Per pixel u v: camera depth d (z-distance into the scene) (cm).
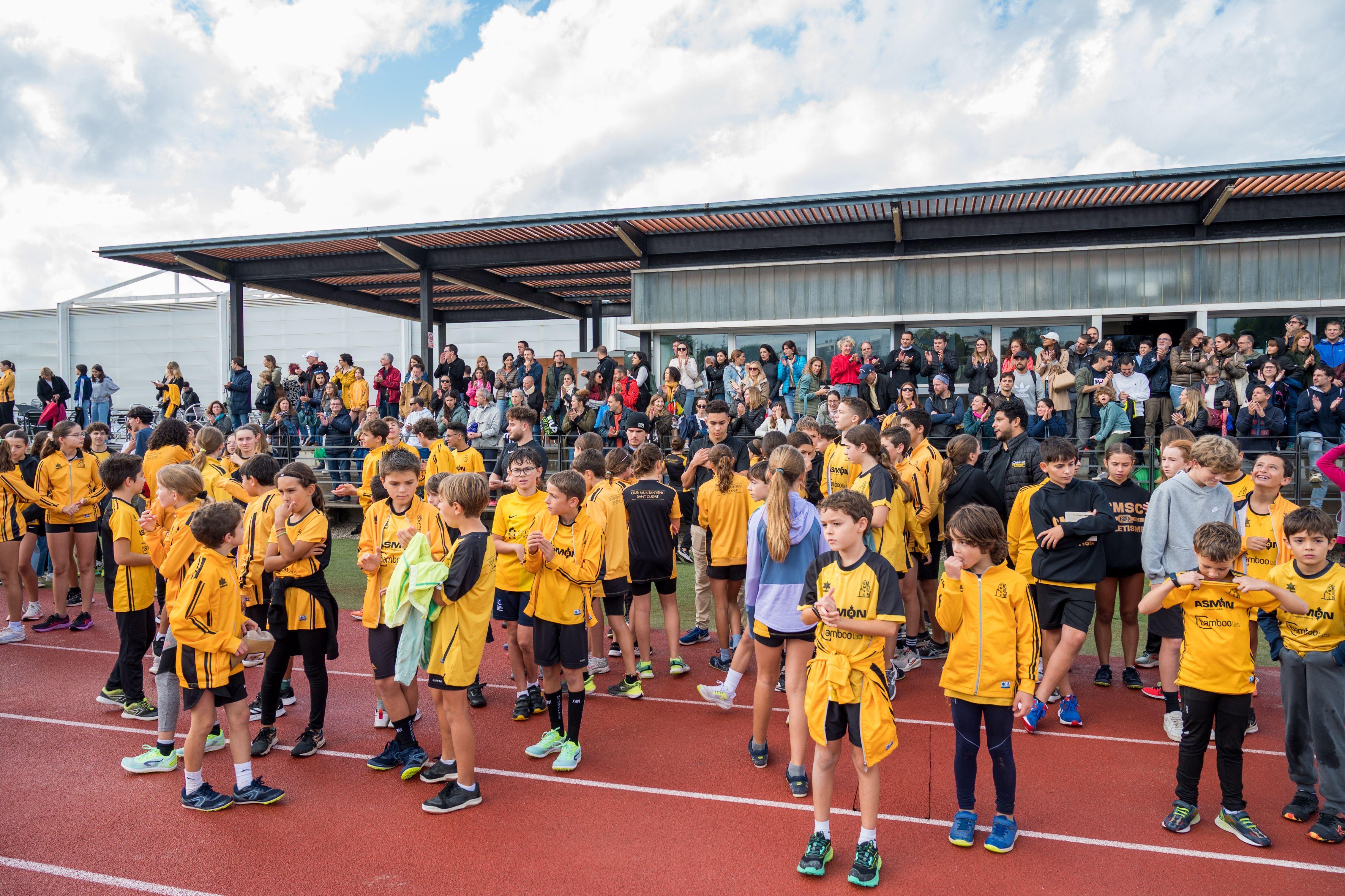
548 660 486
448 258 1530
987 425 1070
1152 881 365
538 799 446
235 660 438
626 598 700
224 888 362
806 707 377
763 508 467
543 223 1323
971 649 390
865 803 361
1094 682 639
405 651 421
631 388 1220
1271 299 1175
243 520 538
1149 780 467
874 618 354
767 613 456
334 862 383
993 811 432
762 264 1388
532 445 740
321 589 510
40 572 1045
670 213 1288
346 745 526
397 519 489
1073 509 539
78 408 1844
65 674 680
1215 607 399
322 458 1437
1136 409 1052
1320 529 395
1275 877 368
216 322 2819
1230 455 504
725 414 711
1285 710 421
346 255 1584
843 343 1172
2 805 442
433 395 1449
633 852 390
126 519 564
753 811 432
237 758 442
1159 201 1218
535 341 2678
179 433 750
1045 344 1102
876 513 541
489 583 439
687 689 634
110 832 411
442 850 393
